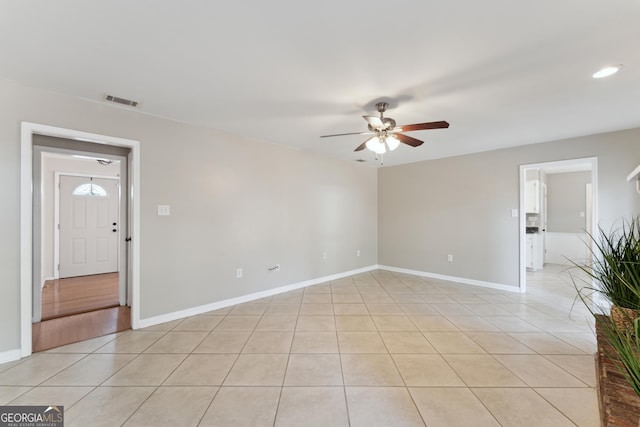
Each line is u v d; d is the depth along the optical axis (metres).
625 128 3.44
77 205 5.28
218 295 3.62
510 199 4.43
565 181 6.77
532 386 1.99
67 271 5.17
